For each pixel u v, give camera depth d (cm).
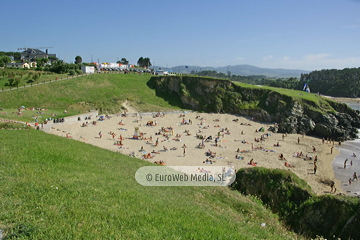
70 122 6762
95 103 8531
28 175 1900
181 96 10206
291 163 4784
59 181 1861
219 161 4650
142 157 4628
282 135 7025
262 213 2053
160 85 10900
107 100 8981
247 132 7131
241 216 1922
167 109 9412
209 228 1473
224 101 9656
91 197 1647
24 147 2778
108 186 1978
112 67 16200
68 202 1490
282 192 2206
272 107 8794
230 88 9975
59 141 3653
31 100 7912
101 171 2470
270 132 7294
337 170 4556
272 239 1573
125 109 8794
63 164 2438
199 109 9788
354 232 1644
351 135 7138
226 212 1934
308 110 8062
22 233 1091
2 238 1035
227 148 5553
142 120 7869
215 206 2019
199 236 1338
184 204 1891
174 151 5125
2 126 4384
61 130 6044
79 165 2530
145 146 5378
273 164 4644
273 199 2255
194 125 7619
